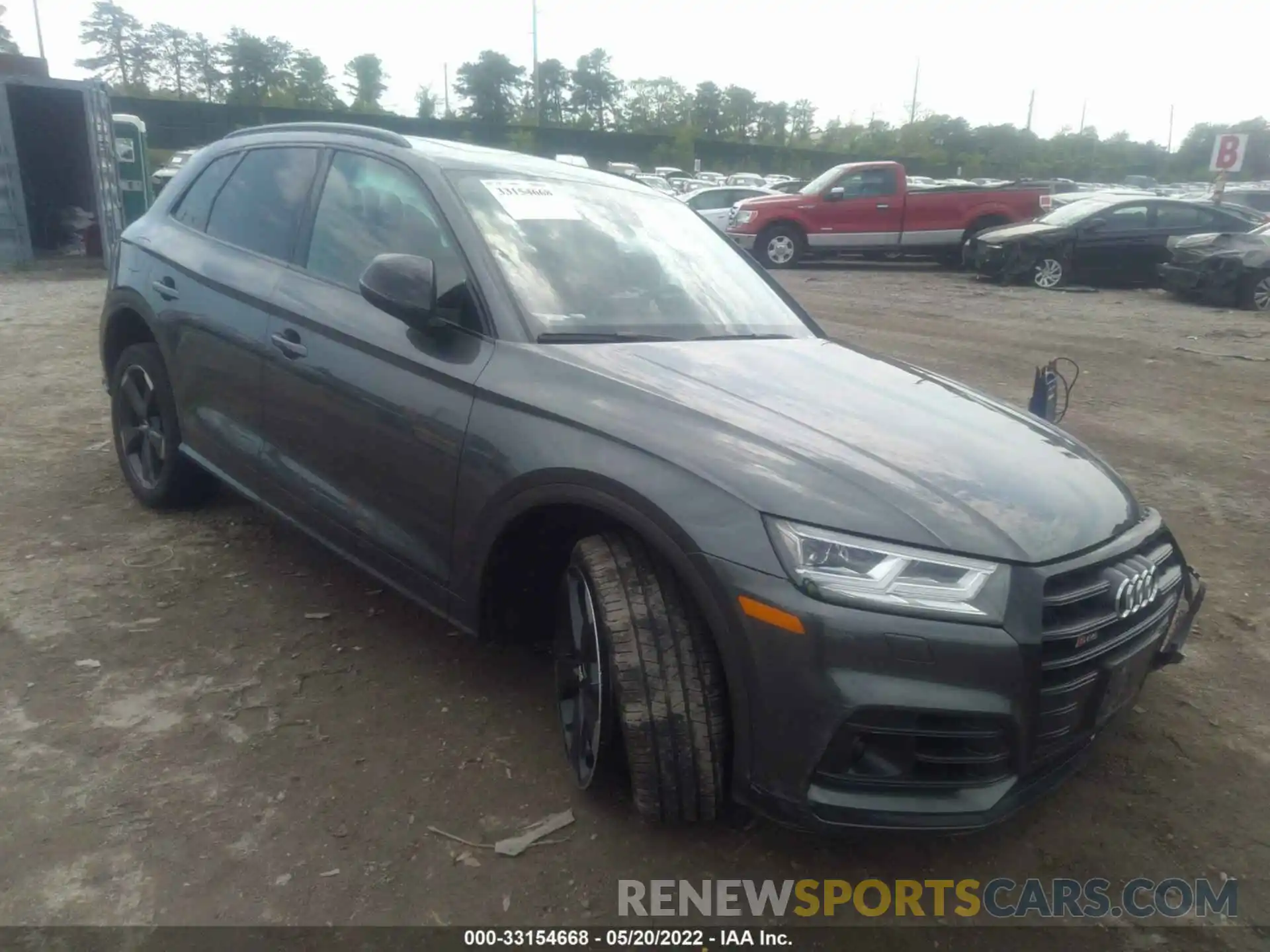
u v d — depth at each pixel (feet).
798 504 7.57
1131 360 33.01
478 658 11.59
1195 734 10.88
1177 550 9.55
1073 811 9.53
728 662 7.63
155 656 11.19
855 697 7.18
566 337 10.03
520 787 9.29
